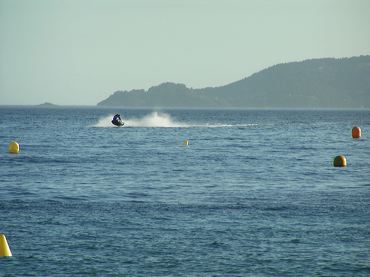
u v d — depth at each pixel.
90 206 71.19
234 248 53.69
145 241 55.59
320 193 82.19
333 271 48.38
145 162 121.00
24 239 55.72
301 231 59.56
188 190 84.19
